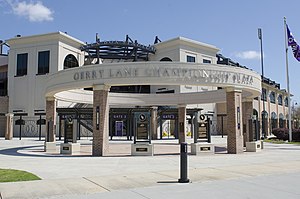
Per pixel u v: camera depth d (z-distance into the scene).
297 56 36.44
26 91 54.53
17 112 54.62
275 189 9.98
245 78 23.41
